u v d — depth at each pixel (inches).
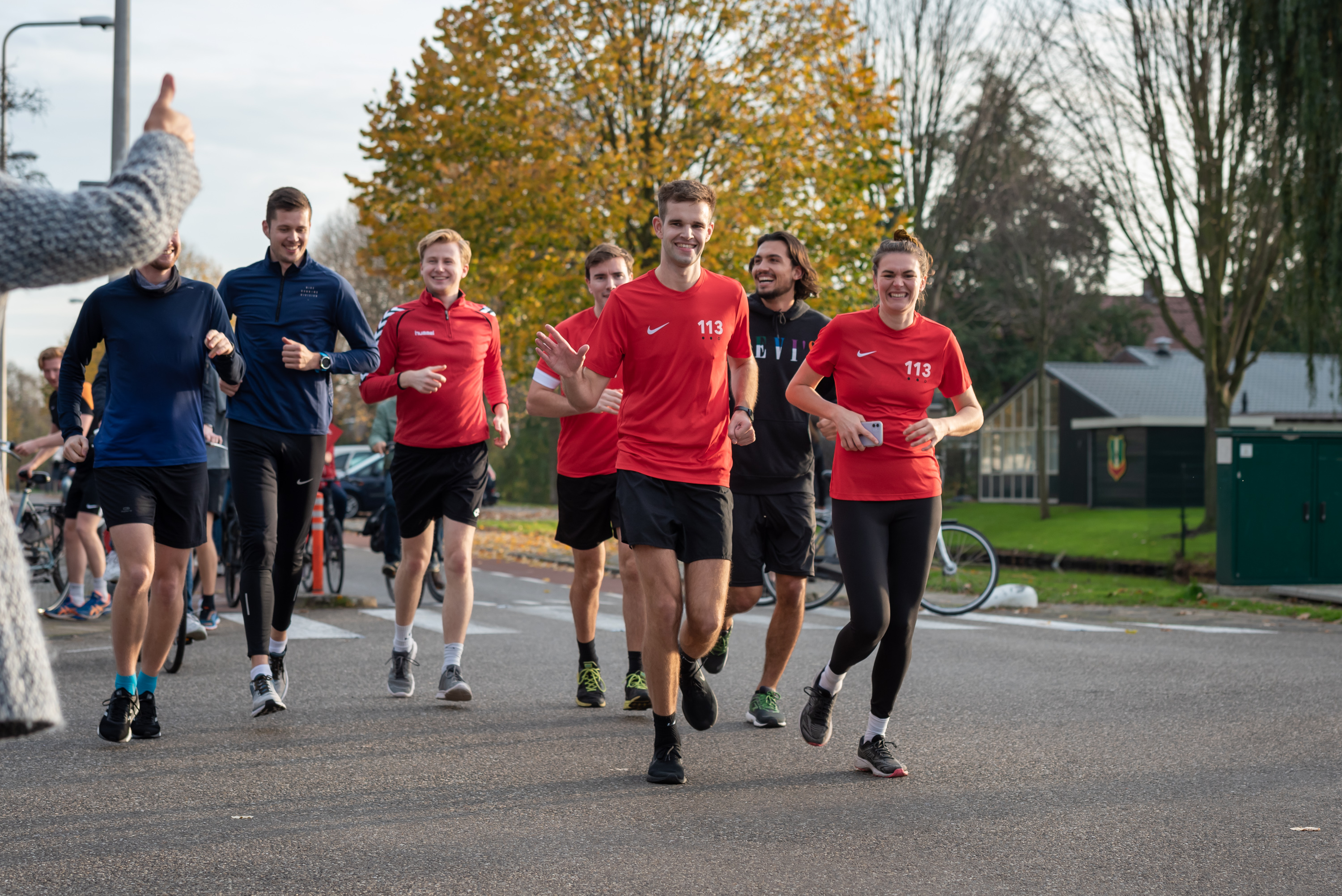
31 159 1354.6
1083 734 270.7
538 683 339.0
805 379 239.1
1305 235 976.3
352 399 2488.9
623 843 185.2
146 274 253.6
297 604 537.3
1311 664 384.5
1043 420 1891.0
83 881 165.5
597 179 965.2
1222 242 1203.9
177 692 315.3
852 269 1021.2
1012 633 482.3
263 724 275.0
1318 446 670.5
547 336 220.7
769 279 282.2
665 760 224.1
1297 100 990.4
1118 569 1079.6
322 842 184.7
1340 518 673.0
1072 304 1861.5
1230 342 1256.8
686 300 225.8
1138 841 187.6
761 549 279.7
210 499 443.8
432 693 319.3
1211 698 318.7
